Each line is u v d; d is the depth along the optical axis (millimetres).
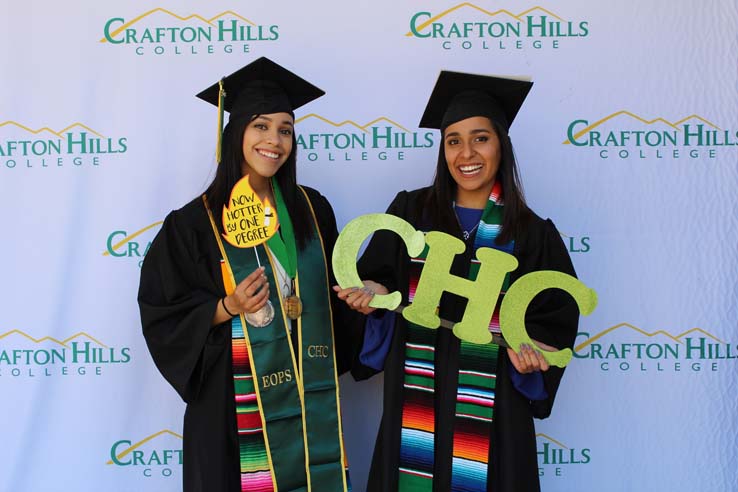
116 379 3029
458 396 2285
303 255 2457
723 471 3041
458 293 2221
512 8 3016
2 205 3006
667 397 3055
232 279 2328
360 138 3051
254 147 2336
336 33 3014
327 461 2385
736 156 3031
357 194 3068
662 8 3018
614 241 3051
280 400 2334
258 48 3016
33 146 3006
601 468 3064
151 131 3020
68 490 3020
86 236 3016
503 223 2340
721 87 3021
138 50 3010
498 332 2332
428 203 2428
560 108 3033
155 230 3025
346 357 2629
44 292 3012
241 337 2318
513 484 2225
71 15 2996
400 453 2301
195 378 2312
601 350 3062
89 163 3014
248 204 2268
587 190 3051
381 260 2434
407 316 2223
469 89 2408
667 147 3039
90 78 3004
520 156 3047
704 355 3043
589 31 3021
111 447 3031
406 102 3037
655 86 3029
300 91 2531
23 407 3014
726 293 3035
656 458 3053
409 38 3020
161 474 3043
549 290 2363
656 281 3051
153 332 2320
